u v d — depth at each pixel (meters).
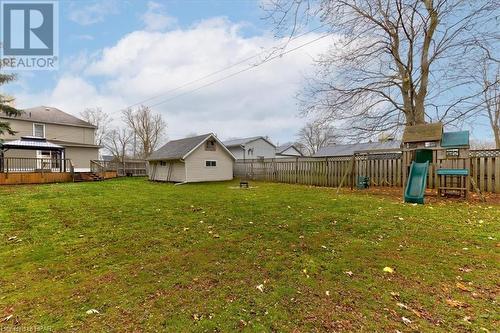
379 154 11.32
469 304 2.44
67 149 22.98
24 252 4.04
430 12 10.12
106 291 2.83
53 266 3.53
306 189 11.28
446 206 6.46
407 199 7.21
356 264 3.32
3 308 2.54
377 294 2.64
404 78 11.41
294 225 5.04
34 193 10.16
